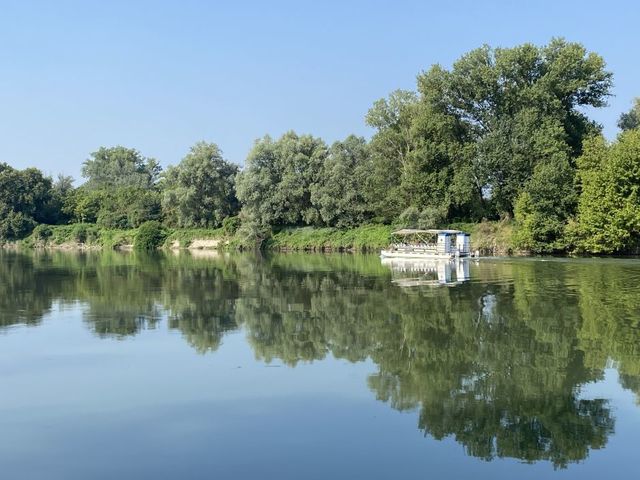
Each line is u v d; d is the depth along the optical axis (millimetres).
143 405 16984
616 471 12867
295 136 105562
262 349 23438
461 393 17766
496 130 77938
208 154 113250
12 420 15984
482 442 14336
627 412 16156
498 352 22438
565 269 52812
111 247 119062
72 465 13242
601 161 67625
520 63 80375
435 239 78000
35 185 134750
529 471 12852
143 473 12820
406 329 26859
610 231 64438
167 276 53031
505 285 41562
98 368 20844
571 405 16688
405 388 18297
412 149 89125
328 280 47844
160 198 127938
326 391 18078
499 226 76938
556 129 73688
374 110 91375
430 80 84062
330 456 13570
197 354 22719
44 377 19812
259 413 16250
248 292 40688
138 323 29125
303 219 100188
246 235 101125
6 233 129375
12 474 12844
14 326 28531
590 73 79562
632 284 40781
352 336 25609
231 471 12867
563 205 70875
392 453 13727
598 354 21906
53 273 57094
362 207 94500
